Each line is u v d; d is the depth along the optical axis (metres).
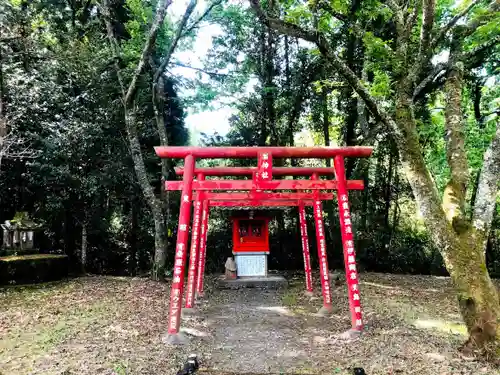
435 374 4.84
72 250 15.25
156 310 8.44
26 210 14.63
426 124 13.68
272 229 17.41
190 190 6.98
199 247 11.29
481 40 7.92
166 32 14.55
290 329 7.30
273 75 16.70
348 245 7.03
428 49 6.53
